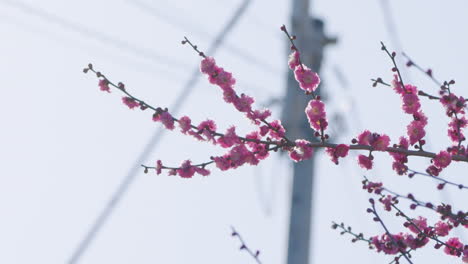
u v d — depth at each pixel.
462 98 10.13
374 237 10.84
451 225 10.82
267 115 10.20
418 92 10.22
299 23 19.14
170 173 10.35
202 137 10.16
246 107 10.15
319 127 10.27
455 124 10.54
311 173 17.94
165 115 10.11
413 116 10.30
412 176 10.24
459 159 10.19
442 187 10.12
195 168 10.36
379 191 10.29
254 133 10.43
